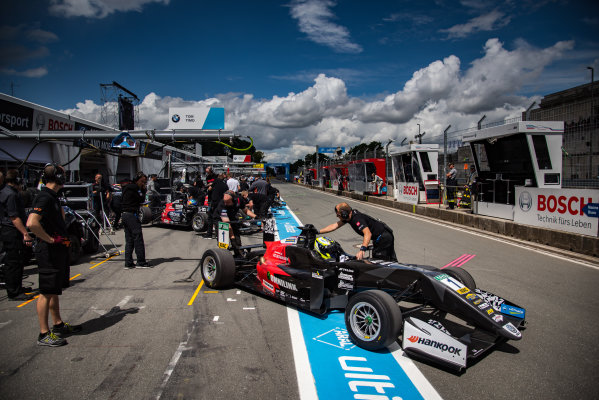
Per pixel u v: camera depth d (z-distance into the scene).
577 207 8.34
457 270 4.45
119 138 8.54
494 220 10.90
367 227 4.76
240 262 6.05
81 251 7.94
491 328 3.43
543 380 3.15
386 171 23.52
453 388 3.02
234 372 3.25
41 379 3.12
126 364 3.38
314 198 27.02
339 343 3.86
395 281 4.10
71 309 4.81
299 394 2.92
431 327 3.34
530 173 10.87
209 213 10.47
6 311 4.77
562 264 7.21
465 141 13.11
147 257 7.98
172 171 17.33
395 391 2.97
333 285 4.75
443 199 16.84
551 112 11.52
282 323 4.39
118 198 11.16
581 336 4.03
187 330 4.16
